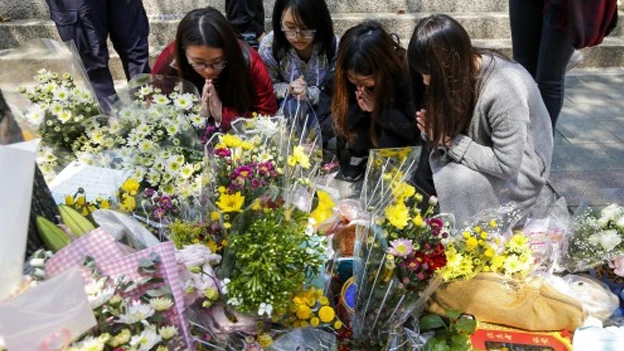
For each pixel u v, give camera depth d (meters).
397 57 2.52
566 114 4.01
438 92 2.13
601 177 3.32
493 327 1.89
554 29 2.80
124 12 3.37
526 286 1.88
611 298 2.08
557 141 3.68
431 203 1.75
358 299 1.68
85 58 3.28
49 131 2.29
